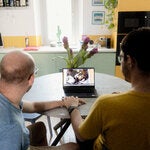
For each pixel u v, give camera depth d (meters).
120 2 3.41
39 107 1.60
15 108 1.06
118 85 2.07
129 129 0.95
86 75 1.94
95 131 1.07
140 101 0.93
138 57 0.91
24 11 4.02
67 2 4.17
